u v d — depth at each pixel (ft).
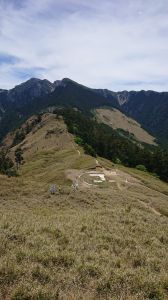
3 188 116.37
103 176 263.49
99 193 125.18
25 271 34.76
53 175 274.77
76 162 341.41
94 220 66.03
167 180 486.79
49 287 32.55
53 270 36.50
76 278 35.42
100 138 548.72
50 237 49.06
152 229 67.15
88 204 102.06
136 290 35.04
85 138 541.34
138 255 46.78
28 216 67.51
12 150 619.67
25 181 136.87
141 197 156.66
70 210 86.02
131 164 515.09
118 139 627.46
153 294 34.83
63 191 116.98
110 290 34.35
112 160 495.00
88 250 45.73
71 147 485.56
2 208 85.46
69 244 46.83
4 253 39.68
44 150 512.22
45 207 92.89
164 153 515.50
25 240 44.93
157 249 53.57
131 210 85.81
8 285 32.40
